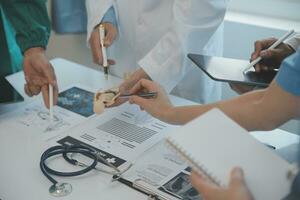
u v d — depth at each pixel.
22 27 1.05
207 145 0.54
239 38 1.57
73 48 2.08
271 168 0.52
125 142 0.90
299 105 0.58
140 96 0.86
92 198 0.73
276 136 0.93
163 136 0.92
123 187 0.76
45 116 1.02
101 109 0.94
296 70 0.55
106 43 1.18
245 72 0.89
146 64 1.06
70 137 0.92
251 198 0.49
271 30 1.50
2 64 1.21
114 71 1.38
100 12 1.26
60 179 0.78
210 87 1.36
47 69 1.01
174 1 1.15
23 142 0.91
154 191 0.73
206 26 1.09
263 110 0.63
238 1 1.69
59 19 1.93
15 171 0.81
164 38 1.09
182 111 0.78
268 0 1.63
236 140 0.54
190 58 0.99
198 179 0.52
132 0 1.26
